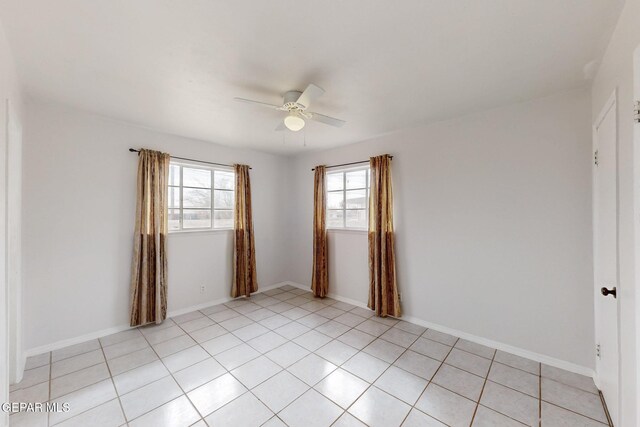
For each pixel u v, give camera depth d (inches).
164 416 72.3
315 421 70.8
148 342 113.0
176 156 142.0
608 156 69.6
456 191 117.7
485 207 109.9
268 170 188.1
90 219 115.1
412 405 76.5
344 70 78.7
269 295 177.6
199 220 157.2
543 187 96.8
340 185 169.9
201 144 152.6
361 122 123.0
